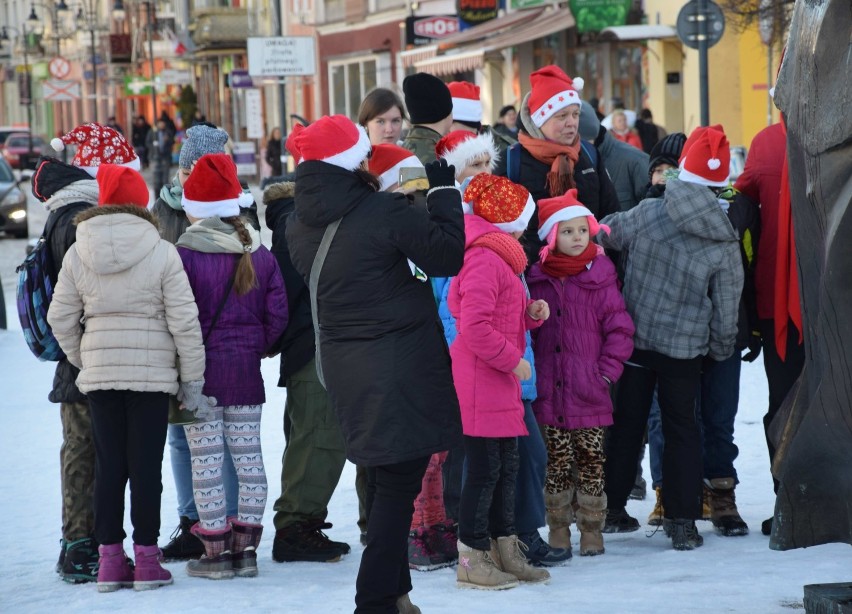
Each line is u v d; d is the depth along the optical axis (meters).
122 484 8.35
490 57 45.38
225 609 7.64
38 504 10.99
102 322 8.23
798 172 5.93
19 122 128.50
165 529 10.07
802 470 5.84
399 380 6.70
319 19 62.28
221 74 82.06
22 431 14.29
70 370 8.60
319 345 6.92
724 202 9.09
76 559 8.59
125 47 100.25
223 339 8.58
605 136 11.16
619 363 8.76
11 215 40.47
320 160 6.74
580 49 42.50
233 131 79.69
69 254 8.32
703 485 9.45
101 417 8.30
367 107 9.48
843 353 5.60
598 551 8.88
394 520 6.83
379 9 56.56
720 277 8.87
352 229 6.73
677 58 36.69
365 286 6.71
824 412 5.72
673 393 8.94
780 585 7.77
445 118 9.34
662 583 7.93
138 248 8.21
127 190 8.33
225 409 8.67
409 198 7.58
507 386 7.98
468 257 7.86
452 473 8.85
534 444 8.47
